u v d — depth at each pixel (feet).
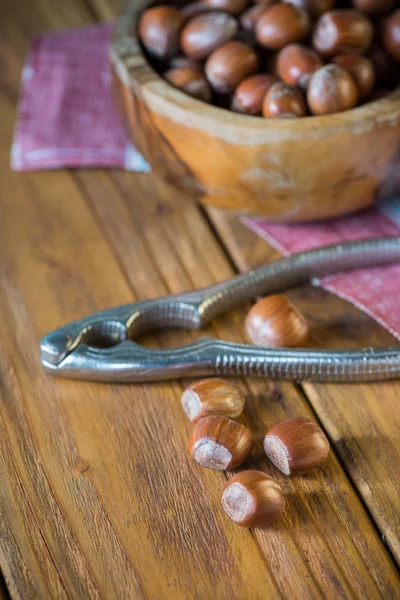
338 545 1.33
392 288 1.56
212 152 1.52
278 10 1.57
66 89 1.87
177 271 1.62
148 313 1.49
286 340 1.48
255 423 1.43
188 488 1.37
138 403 1.45
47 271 1.62
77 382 1.47
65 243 1.65
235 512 1.33
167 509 1.36
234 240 1.65
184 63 1.61
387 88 1.63
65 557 1.32
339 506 1.36
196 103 1.51
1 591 1.31
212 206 1.63
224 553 1.32
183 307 1.50
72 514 1.35
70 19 2.03
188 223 1.68
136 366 1.44
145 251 1.64
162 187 1.74
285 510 1.35
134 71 1.56
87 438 1.42
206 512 1.35
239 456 1.37
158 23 1.60
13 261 1.63
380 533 1.34
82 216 1.70
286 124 1.48
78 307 1.57
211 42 1.59
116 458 1.40
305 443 1.35
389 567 1.31
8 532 1.34
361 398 1.45
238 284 1.52
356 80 1.55
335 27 1.55
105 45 1.96
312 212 1.59
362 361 1.43
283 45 1.58
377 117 1.48
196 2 1.71
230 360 1.45
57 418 1.44
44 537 1.34
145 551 1.33
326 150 1.49
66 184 1.75
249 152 1.50
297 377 1.45
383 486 1.37
